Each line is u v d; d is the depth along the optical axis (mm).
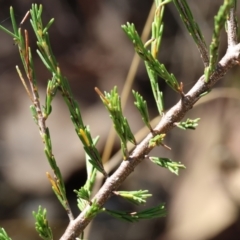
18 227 1793
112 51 2170
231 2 627
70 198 1851
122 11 2270
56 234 1757
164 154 1920
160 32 686
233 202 1576
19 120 1906
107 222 1818
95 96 1979
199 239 1574
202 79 670
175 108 674
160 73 667
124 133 675
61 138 1834
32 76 683
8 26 2107
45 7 2211
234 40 667
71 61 2127
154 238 1726
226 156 1698
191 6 1939
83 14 2271
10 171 1865
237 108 1822
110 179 679
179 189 1791
